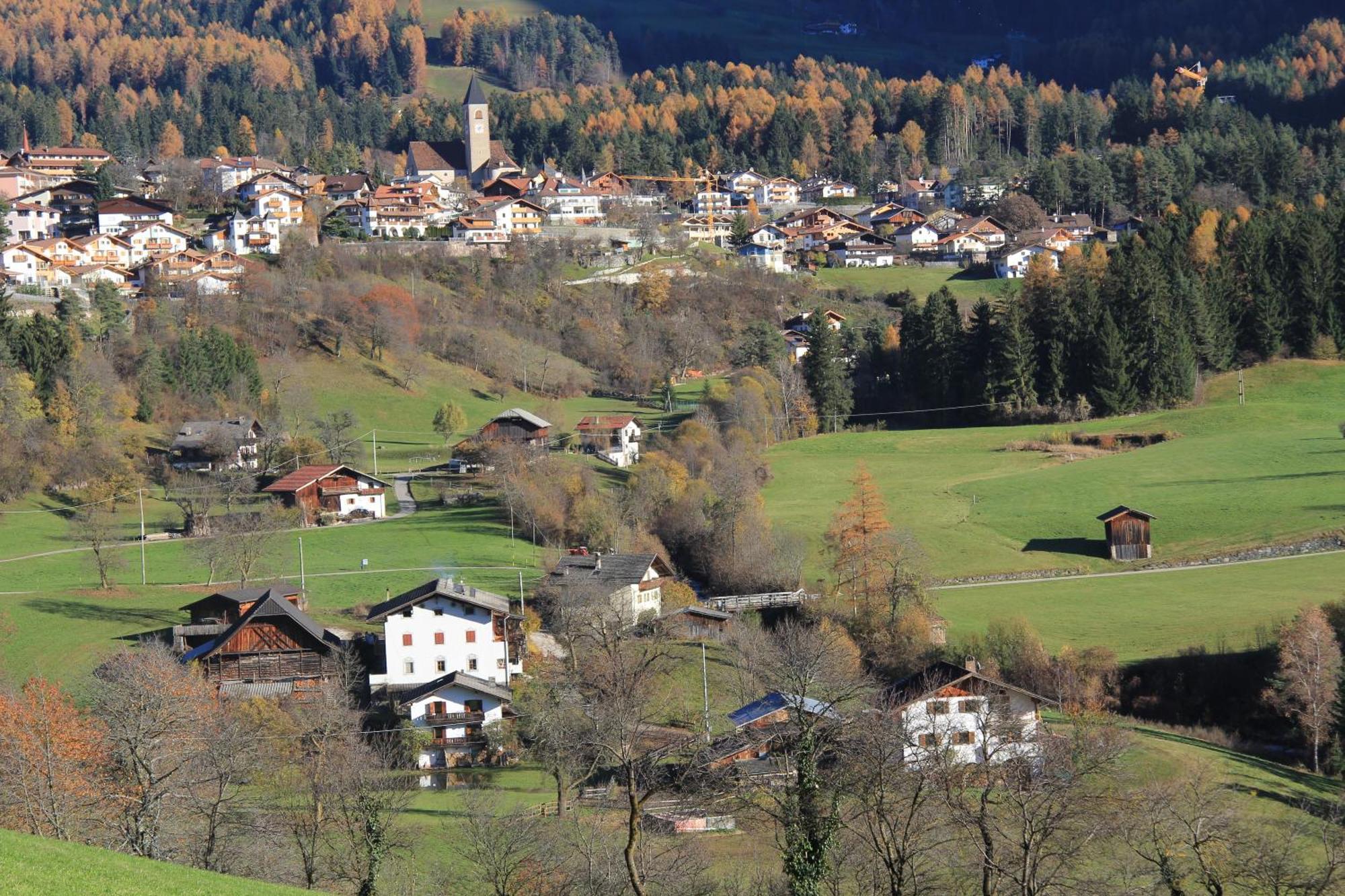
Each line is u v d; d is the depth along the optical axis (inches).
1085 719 4503.0
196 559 6752.0
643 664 4483.3
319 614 6097.4
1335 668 4909.0
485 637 5487.2
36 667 5231.3
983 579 6958.7
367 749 4389.8
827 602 6215.6
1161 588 6550.2
